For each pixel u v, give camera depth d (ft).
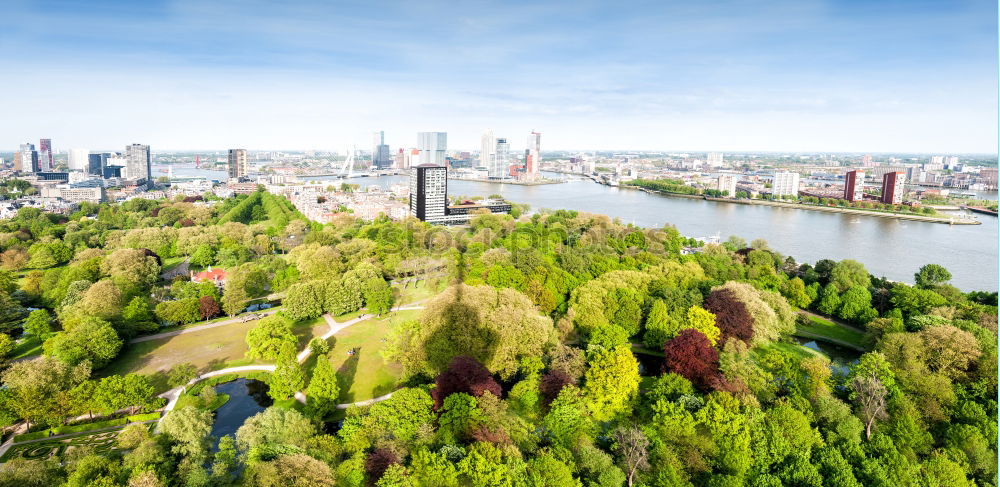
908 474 432.25
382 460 447.01
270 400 634.43
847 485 422.82
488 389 538.88
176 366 643.86
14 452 510.99
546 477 426.92
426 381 642.63
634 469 451.53
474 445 453.17
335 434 546.26
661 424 504.43
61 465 458.50
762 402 540.93
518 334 643.45
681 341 603.67
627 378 556.92
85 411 560.20
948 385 539.29
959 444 472.03
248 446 480.23
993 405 513.45
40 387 552.00
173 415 495.82
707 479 450.71
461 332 639.76
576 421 514.68
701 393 573.74
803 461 442.50
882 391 520.83
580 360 605.73
